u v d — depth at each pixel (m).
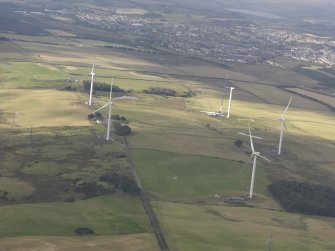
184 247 170.75
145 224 188.38
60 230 175.25
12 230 171.38
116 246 166.38
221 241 178.25
